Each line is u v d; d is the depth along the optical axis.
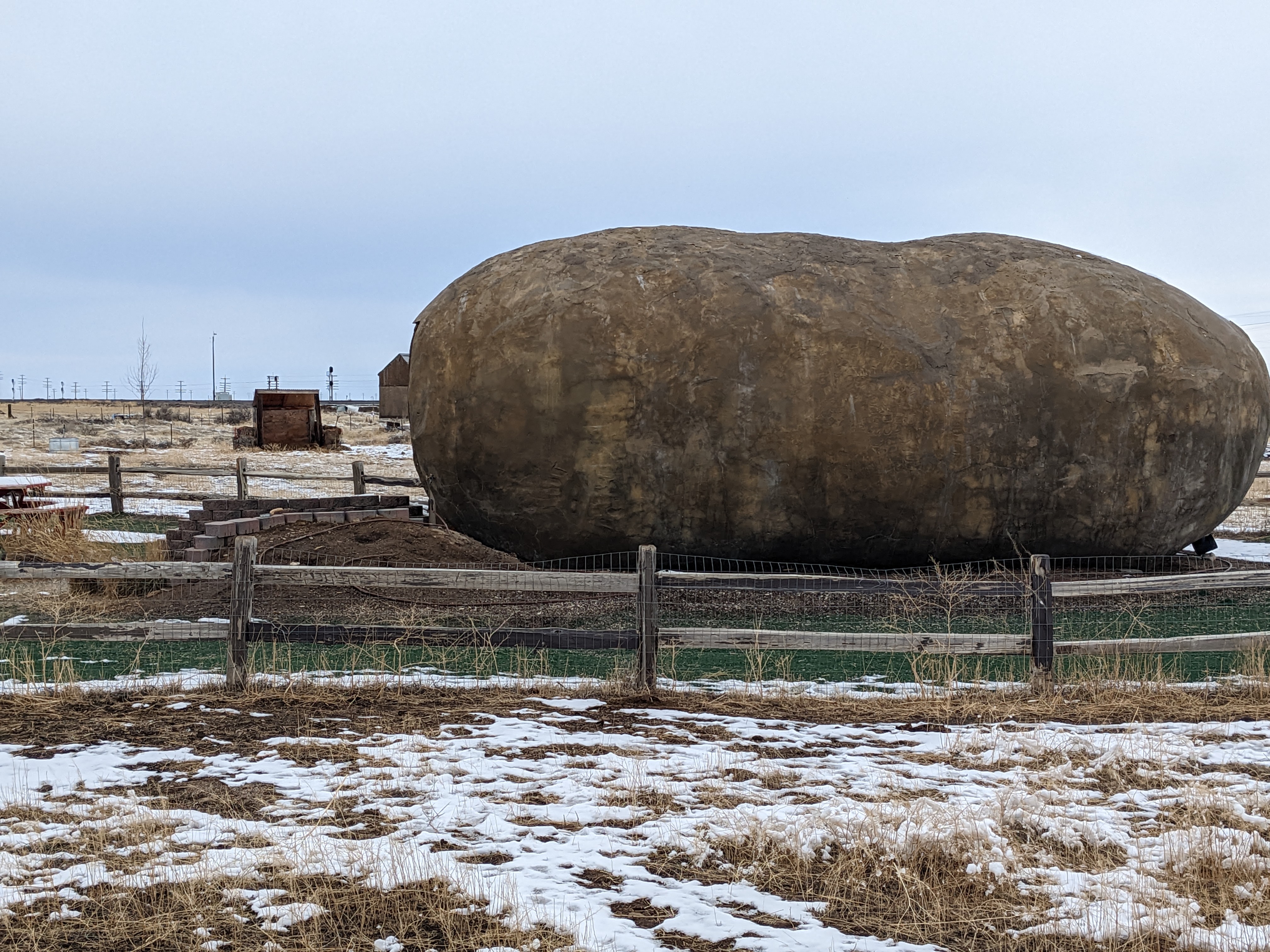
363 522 12.22
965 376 11.46
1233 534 17.47
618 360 11.35
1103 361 11.70
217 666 8.37
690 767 6.07
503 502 11.79
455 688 7.79
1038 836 5.13
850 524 11.52
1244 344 12.74
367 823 5.18
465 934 4.07
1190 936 4.08
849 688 8.04
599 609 10.43
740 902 4.43
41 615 10.05
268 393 35.75
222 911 4.21
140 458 29.92
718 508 11.45
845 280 11.90
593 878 4.62
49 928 4.06
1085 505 11.77
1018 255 12.42
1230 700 7.63
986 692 7.72
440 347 12.26
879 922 4.29
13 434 40.06
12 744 6.32
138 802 5.34
